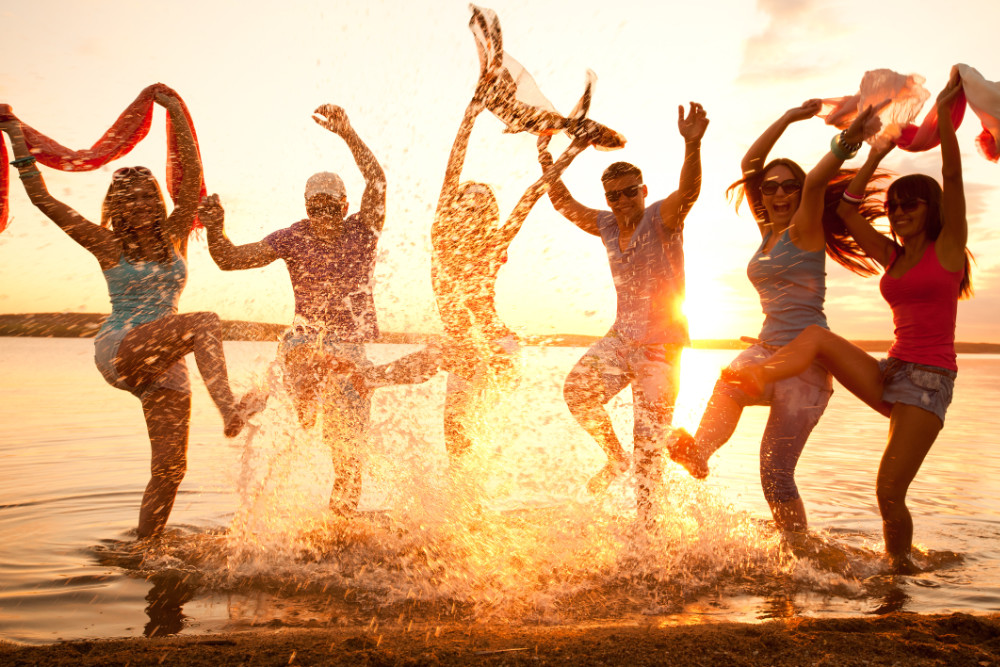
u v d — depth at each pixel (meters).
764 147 4.20
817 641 2.17
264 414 4.08
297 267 4.20
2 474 5.01
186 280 4.01
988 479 5.34
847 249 4.14
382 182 4.27
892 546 3.29
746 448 6.83
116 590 2.80
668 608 2.65
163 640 2.20
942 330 3.37
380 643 2.19
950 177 3.41
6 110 3.77
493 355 4.04
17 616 2.51
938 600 2.75
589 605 2.68
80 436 6.77
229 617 2.51
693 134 3.75
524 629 2.36
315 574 3.00
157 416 3.69
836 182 4.04
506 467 4.10
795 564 3.18
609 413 4.14
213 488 4.68
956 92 3.50
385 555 3.27
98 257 3.77
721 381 3.72
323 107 4.23
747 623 2.44
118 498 4.33
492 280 4.05
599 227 4.39
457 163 4.01
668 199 3.94
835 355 3.57
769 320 3.88
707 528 3.58
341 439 4.02
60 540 3.48
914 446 3.29
